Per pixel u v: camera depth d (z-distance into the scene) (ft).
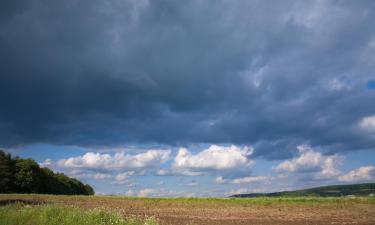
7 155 328.08
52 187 375.86
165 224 81.76
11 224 54.29
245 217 105.19
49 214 59.98
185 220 93.09
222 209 130.41
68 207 67.92
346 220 99.40
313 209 130.31
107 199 175.01
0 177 307.99
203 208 133.69
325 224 90.94
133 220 62.13
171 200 168.96
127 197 182.39
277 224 90.17
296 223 92.58
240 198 166.50
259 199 161.68
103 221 57.31
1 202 136.77
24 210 63.62
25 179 324.39
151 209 126.72
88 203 148.66
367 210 126.41
